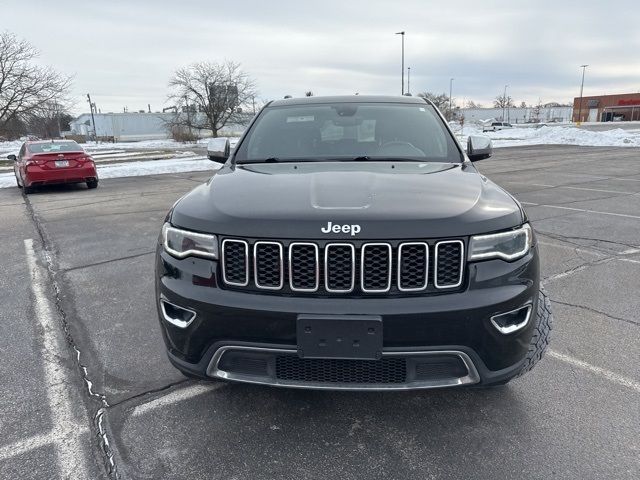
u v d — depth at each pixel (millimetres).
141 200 10570
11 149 41719
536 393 2832
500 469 2240
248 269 2229
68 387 2971
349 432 2520
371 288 2170
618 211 8086
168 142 59531
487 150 3508
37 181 12148
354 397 2824
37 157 12227
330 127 3611
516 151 22750
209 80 57500
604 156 19000
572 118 94500
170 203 10008
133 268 5391
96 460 2336
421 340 2129
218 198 2518
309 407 2738
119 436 2510
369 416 2650
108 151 35812
